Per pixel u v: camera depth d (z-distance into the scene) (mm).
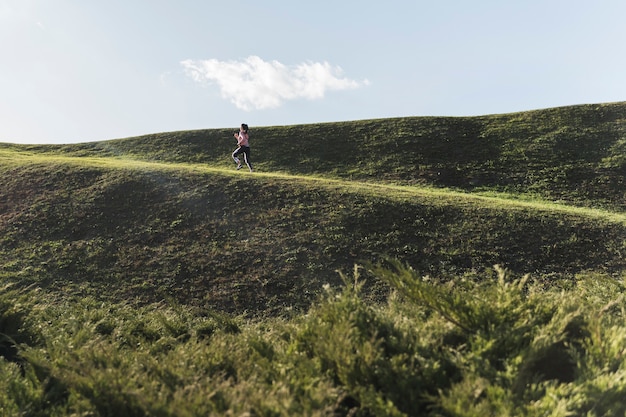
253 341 4781
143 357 4887
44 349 5672
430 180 28234
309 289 12312
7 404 4246
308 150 35062
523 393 3482
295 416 3162
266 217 17109
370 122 40500
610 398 3299
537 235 14969
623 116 35250
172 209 17891
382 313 4770
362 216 16781
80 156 35344
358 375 3680
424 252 14195
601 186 24969
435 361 3830
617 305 6016
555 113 38062
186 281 12922
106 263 13992
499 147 32969
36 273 13211
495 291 4898
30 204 18547
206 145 36719
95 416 3891
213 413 3135
